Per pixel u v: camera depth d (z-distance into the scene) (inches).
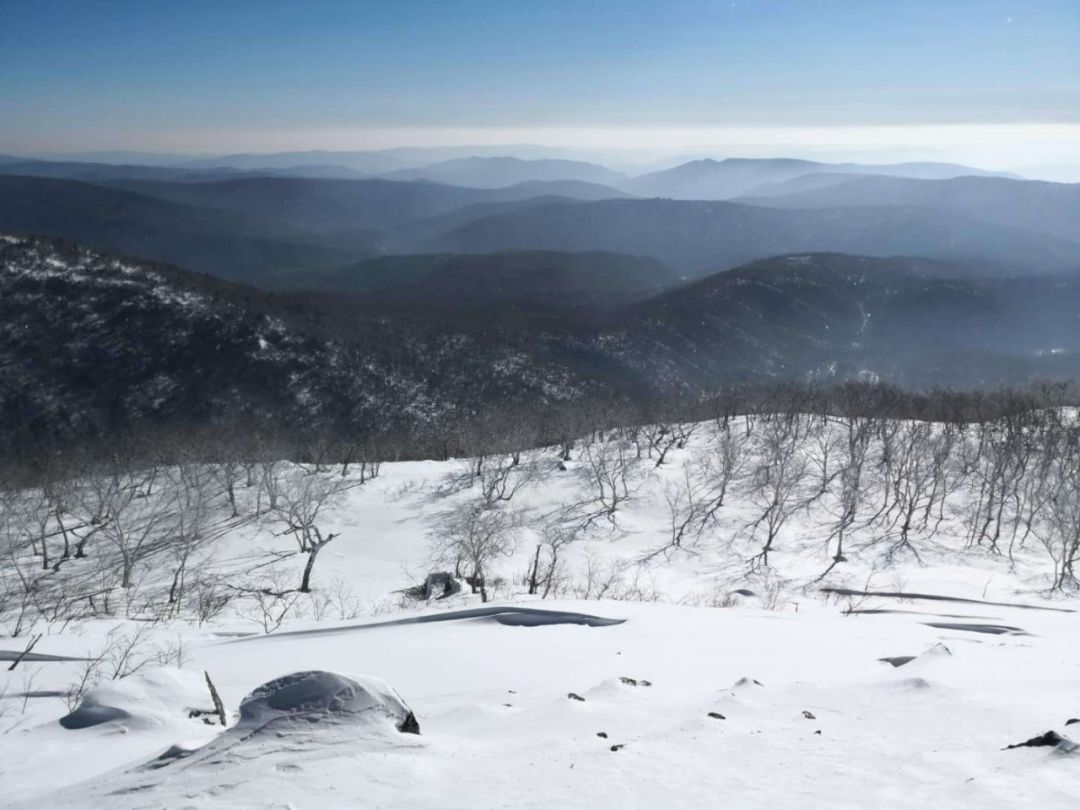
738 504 3053.6
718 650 887.7
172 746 426.3
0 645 1147.9
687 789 323.0
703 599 2161.7
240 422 4515.3
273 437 4037.9
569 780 338.3
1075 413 3469.5
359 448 3880.4
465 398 5413.4
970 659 706.8
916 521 2903.5
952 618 1568.7
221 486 3122.5
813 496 3102.9
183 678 674.2
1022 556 2623.0
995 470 2839.6
